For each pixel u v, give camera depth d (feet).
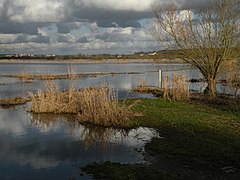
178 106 83.05
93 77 206.90
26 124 70.23
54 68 359.66
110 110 67.77
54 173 40.45
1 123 71.05
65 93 92.02
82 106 78.54
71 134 61.31
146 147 50.44
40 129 65.57
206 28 100.83
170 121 66.08
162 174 37.96
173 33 106.11
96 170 40.37
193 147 48.57
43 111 81.82
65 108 81.71
